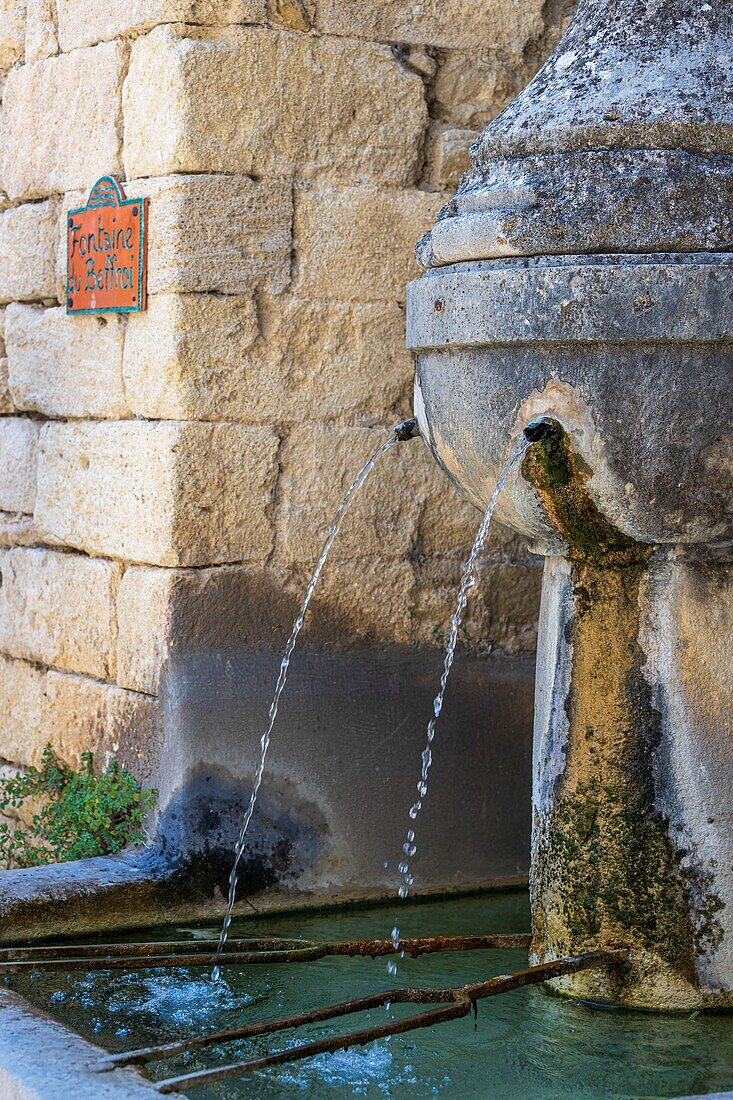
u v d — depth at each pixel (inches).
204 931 169.0
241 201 172.7
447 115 187.3
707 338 125.0
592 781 139.6
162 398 173.3
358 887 182.9
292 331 176.7
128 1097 103.0
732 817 137.3
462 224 134.8
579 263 127.2
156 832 175.6
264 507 176.7
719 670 137.6
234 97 171.5
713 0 135.3
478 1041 132.7
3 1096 108.6
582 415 129.4
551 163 131.8
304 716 179.8
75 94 189.3
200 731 173.6
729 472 130.1
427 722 187.6
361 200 179.9
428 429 146.5
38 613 202.5
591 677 140.2
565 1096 120.3
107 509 184.2
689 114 129.2
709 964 137.3
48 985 147.2
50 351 196.9
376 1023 137.5
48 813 187.5
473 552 141.6
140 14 175.3
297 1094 121.2
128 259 176.7
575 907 140.2
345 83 177.9
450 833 189.2
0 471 212.4
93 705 189.9
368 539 183.3
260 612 177.2
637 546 136.4
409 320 146.0
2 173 209.5
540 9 190.7
